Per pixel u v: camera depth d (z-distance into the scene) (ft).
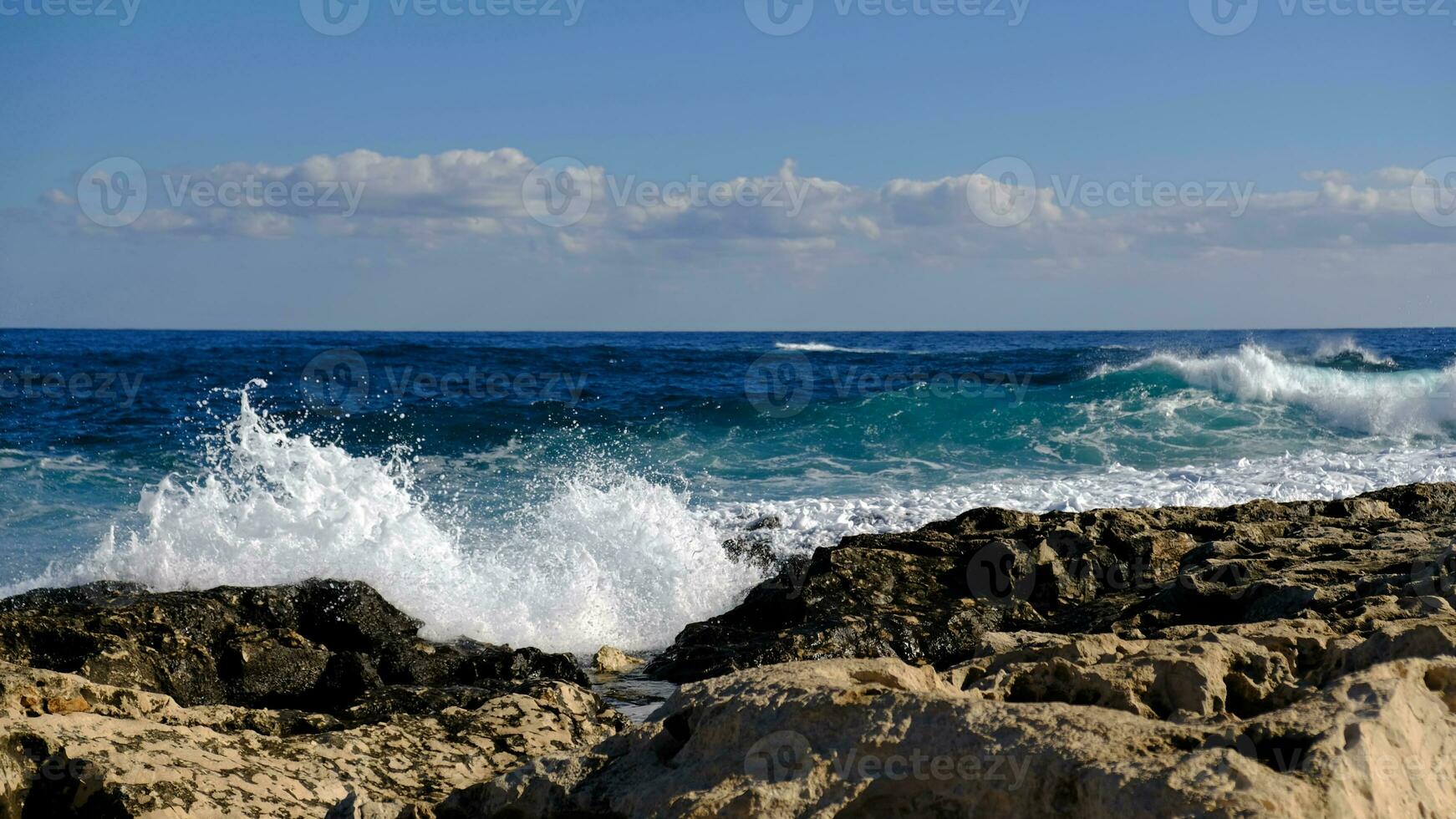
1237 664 13.34
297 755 16.51
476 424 66.80
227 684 23.49
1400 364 84.38
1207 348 100.22
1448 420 60.29
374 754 17.17
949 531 33.40
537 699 20.04
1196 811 9.07
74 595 27.61
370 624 27.53
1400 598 19.95
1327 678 13.78
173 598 25.41
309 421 68.03
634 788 11.52
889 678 12.44
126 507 45.78
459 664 25.95
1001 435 61.05
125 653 22.34
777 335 336.90
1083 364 93.71
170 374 96.99
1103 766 9.75
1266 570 26.20
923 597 28.73
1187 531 32.24
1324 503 34.19
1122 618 25.45
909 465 55.36
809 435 62.85
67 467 53.83
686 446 61.00
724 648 27.48
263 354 124.98
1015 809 10.12
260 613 26.40
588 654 30.30
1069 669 12.69
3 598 27.27
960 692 12.53
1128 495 43.68
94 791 13.98
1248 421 62.28
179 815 13.91
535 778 12.12
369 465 34.96
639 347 166.81
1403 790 10.14
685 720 12.33
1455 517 31.09
